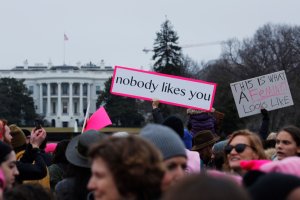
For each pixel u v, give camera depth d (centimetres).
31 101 13275
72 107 15688
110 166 297
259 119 6172
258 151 484
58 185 523
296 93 7869
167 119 623
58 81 15638
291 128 575
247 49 9456
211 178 205
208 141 816
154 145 337
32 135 643
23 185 413
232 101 6081
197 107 938
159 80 945
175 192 203
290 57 8994
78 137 548
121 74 948
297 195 239
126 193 298
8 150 425
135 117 11725
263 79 1022
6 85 13012
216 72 9331
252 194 248
